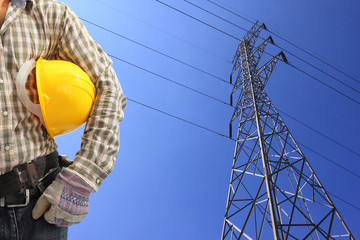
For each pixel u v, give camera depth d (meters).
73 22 1.21
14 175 1.02
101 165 1.09
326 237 9.64
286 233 9.24
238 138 14.75
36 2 1.11
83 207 1.08
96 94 1.22
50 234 1.12
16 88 1.01
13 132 1.00
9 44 1.00
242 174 12.30
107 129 1.13
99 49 1.31
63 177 1.04
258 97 15.89
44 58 1.19
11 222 1.05
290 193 12.34
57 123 1.11
